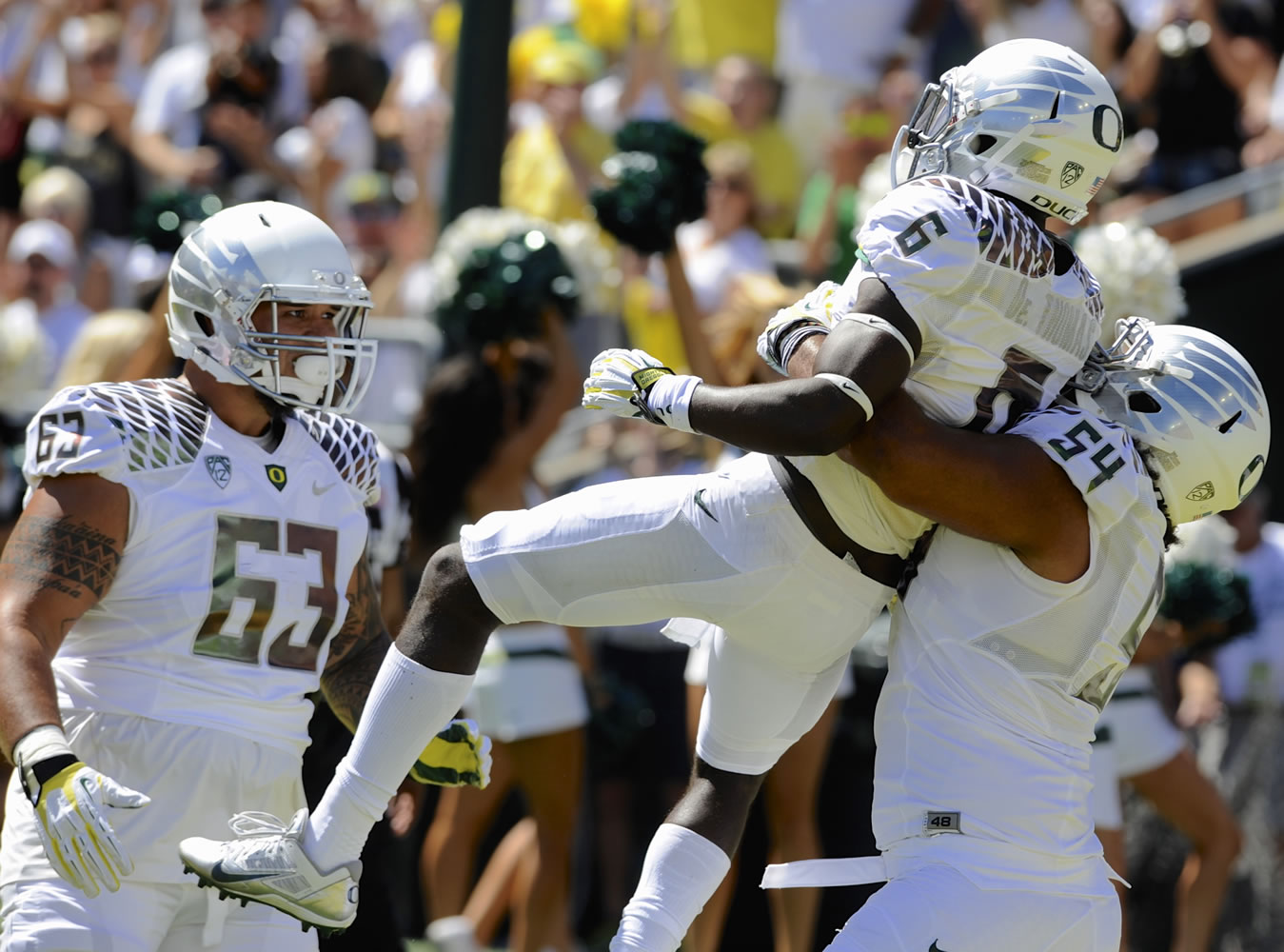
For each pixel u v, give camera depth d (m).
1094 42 31.14
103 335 22.44
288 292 12.56
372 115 32.69
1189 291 27.47
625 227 19.44
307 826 12.20
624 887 24.70
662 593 12.21
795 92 31.47
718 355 20.27
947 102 12.15
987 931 11.69
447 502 20.92
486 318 20.97
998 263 11.55
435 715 12.31
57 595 11.88
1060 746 12.16
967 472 11.53
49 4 35.25
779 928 19.95
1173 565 21.67
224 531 12.52
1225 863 21.66
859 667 20.72
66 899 11.88
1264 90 29.75
